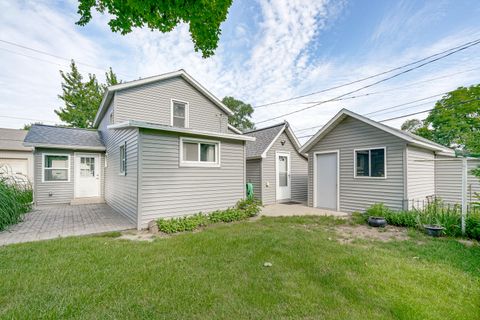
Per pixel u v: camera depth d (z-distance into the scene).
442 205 5.88
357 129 7.82
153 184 5.88
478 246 4.12
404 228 5.60
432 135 18.28
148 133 5.86
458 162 8.09
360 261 3.35
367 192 7.50
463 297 2.40
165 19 4.07
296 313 2.15
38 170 8.84
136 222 5.59
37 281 2.67
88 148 9.50
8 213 5.43
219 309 2.21
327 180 8.76
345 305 2.27
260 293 2.48
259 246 4.02
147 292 2.48
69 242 4.14
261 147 10.35
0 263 3.14
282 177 10.97
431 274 2.92
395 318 2.07
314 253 3.70
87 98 18.80
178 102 10.42
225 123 12.08
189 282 2.71
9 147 11.19
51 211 7.57
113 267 3.08
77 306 2.21
